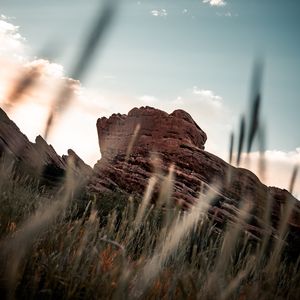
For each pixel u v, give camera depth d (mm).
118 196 6363
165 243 1580
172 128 28938
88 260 1690
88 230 1669
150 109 30578
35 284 1438
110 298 1482
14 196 1894
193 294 1437
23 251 958
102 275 1654
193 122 32375
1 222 1802
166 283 1703
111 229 2012
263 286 1545
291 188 1057
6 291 958
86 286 1593
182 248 1695
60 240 1866
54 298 1582
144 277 1412
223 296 1368
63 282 1570
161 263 1557
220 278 1386
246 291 1503
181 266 1730
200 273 1658
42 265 1654
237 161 794
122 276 1220
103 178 19062
